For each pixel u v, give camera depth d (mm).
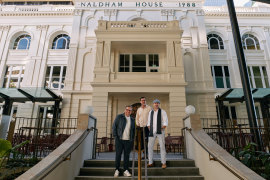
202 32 14945
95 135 6461
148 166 5090
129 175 4566
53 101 13742
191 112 5613
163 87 11289
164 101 12367
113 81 11586
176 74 11570
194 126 5367
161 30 12203
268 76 14977
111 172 4844
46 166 3275
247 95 5668
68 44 15906
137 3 15672
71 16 16406
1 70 14859
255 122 5340
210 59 15336
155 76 11836
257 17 16625
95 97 10992
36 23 16203
